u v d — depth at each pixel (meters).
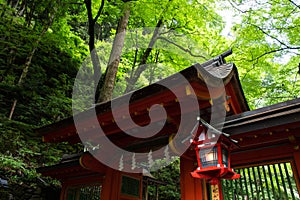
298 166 3.42
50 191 6.96
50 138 4.85
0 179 5.91
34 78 10.55
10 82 9.05
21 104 9.19
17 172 6.95
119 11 9.38
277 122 3.29
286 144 3.62
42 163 7.80
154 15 9.86
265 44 8.94
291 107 3.27
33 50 9.80
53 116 9.62
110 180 4.79
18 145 7.14
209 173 3.16
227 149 3.32
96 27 17.12
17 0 12.15
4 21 7.95
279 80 9.62
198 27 10.73
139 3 8.84
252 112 3.62
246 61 9.20
